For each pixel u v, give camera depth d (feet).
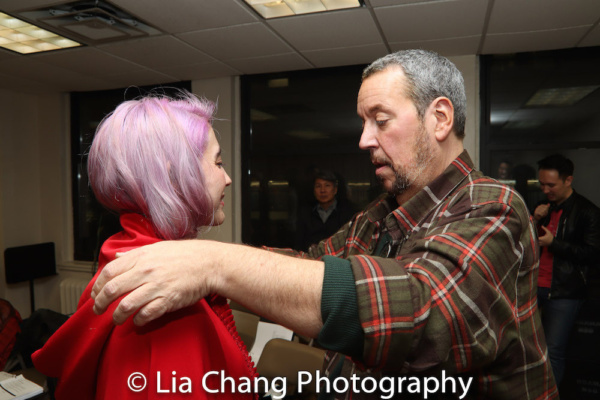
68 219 14.42
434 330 1.50
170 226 1.77
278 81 11.90
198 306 1.70
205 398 1.60
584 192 9.89
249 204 12.37
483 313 1.58
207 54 9.88
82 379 1.81
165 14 7.54
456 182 2.25
